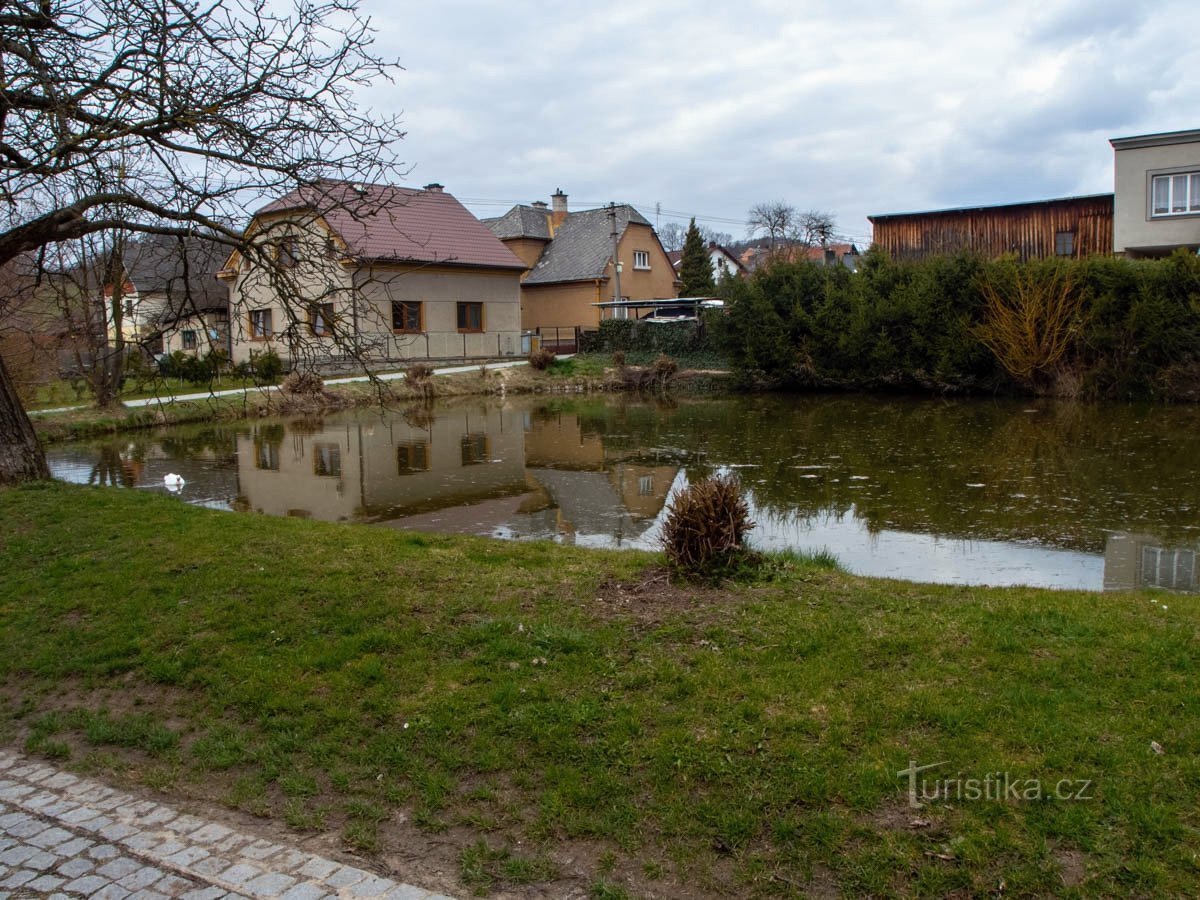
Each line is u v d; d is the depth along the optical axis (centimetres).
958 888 288
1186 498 1090
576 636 485
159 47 634
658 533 962
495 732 399
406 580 608
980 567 798
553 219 4728
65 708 462
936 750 355
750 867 306
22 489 928
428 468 1489
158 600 588
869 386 2831
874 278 2797
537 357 3269
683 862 312
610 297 4181
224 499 1215
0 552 706
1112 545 872
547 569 634
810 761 354
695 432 1920
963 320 2556
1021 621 484
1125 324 2267
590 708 408
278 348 2623
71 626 559
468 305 3594
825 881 298
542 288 4306
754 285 2969
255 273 832
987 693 397
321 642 507
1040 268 2422
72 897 304
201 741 416
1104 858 293
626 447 1695
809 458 1492
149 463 1575
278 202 824
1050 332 2398
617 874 309
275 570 638
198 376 2472
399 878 314
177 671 485
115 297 1094
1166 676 403
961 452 1523
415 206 3578
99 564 668
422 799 359
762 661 445
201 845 337
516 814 345
